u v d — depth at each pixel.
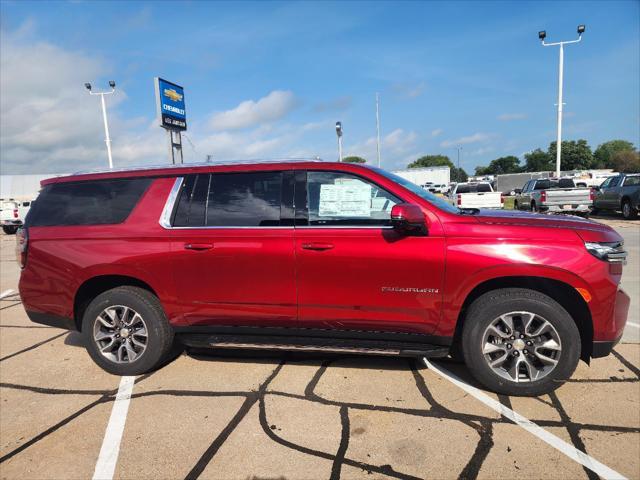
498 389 3.21
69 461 2.64
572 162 101.00
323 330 3.48
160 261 3.61
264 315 3.52
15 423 3.09
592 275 3.03
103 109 30.64
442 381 3.50
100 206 3.86
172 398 3.36
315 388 3.44
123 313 3.79
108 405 3.29
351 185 3.41
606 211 20.23
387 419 2.96
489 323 3.16
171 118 20.30
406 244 3.21
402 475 2.41
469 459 2.53
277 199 3.50
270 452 2.65
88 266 3.73
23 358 4.29
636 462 2.46
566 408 3.04
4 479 2.49
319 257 3.32
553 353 3.13
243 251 3.45
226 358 4.10
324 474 2.44
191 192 3.67
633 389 3.27
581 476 2.37
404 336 3.35
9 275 9.31
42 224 3.95
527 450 2.59
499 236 3.12
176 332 3.75
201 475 2.46
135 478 2.46
